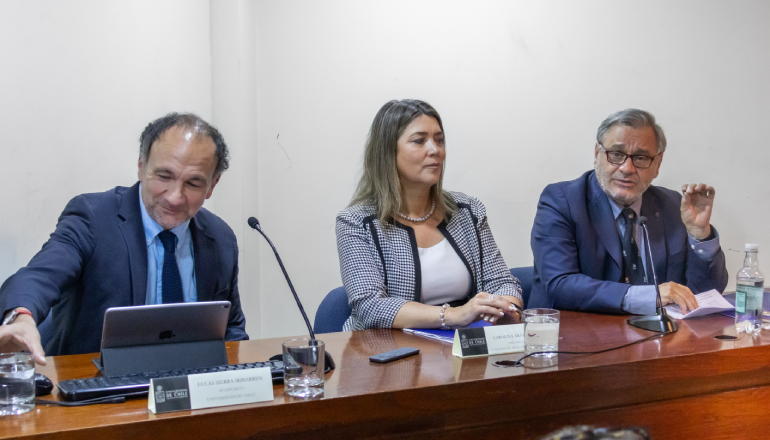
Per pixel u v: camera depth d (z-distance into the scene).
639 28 2.99
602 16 2.98
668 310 1.97
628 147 2.29
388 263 1.96
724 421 1.43
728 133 3.03
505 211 2.99
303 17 2.89
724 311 1.94
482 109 2.96
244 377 1.03
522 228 3.01
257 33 2.88
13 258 1.82
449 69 2.94
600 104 3.00
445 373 1.22
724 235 3.03
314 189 2.93
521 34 2.96
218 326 1.23
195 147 1.63
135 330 1.16
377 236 1.97
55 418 0.94
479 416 1.16
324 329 2.12
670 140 3.01
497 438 1.18
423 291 1.97
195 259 1.81
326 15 2.90
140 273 1.70
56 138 1.97
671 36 2.99
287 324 2.94
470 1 2.93
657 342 1.53
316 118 2.91
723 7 3.00
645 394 1.33
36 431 0.87
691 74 3.01
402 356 1.36
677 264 2.42
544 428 1.23
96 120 2.14
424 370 1.24
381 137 2.02
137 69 2.34
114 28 2.21
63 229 1.65
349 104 2.92
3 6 1.76
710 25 3.00
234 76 2.78
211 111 2.80
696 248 2.43
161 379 0.98
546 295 2.27
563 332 1.67
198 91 2.73
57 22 1.96
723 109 3.02
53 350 1.72
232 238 1.95
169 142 1.62
